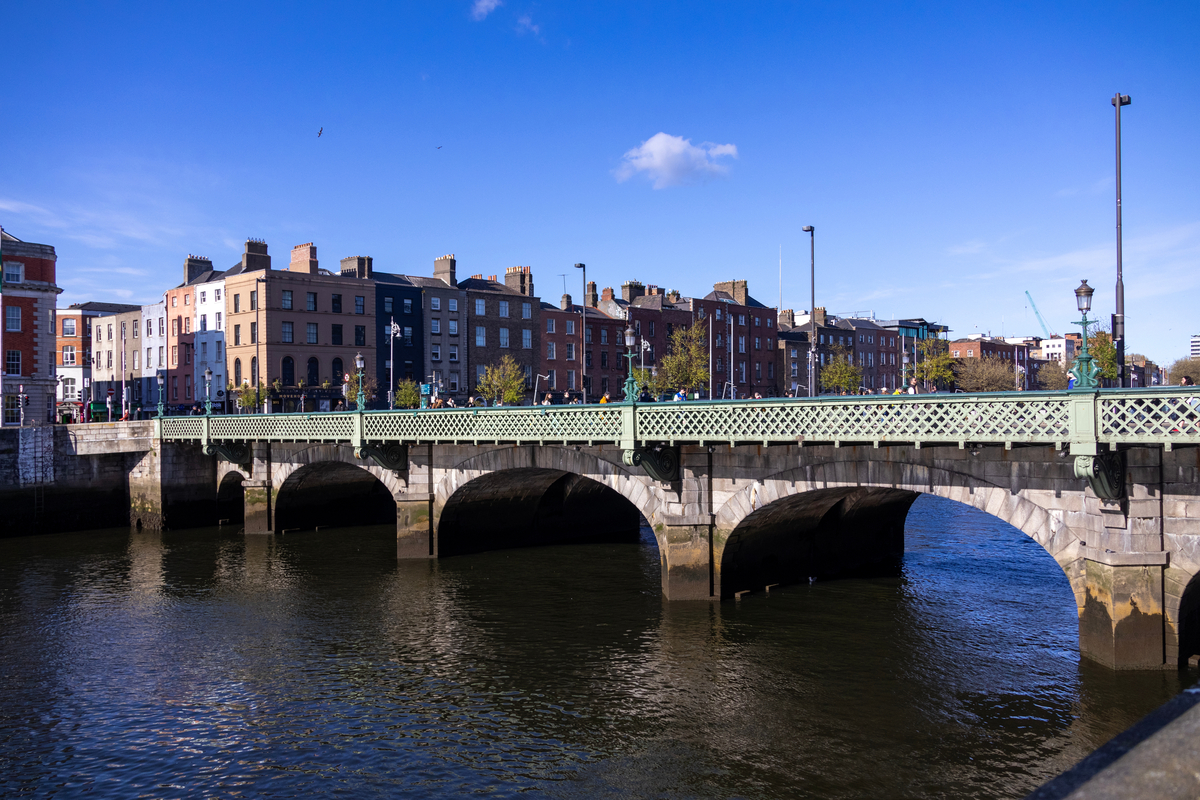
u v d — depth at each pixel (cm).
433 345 7488
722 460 2434
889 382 11162
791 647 2109
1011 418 1714
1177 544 1672
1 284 4644
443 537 3350
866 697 1778
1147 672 1681
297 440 3503
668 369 6681
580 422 2491
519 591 2778
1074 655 1934
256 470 4066
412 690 1903
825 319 10519
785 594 2620
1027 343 15812
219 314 7212
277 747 1627
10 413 5359
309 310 6881
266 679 1995
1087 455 1600
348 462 3597
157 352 8119
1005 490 1886
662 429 2295
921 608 2436
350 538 3962
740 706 1753
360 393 3216
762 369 9325
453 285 7875
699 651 2094
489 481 3284
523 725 1698
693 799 1387
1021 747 1525
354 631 2359
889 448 2062
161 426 4244
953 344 12300
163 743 1655
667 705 1772
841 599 2550
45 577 3119
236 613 2572
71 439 4297
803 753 1533
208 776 1515
